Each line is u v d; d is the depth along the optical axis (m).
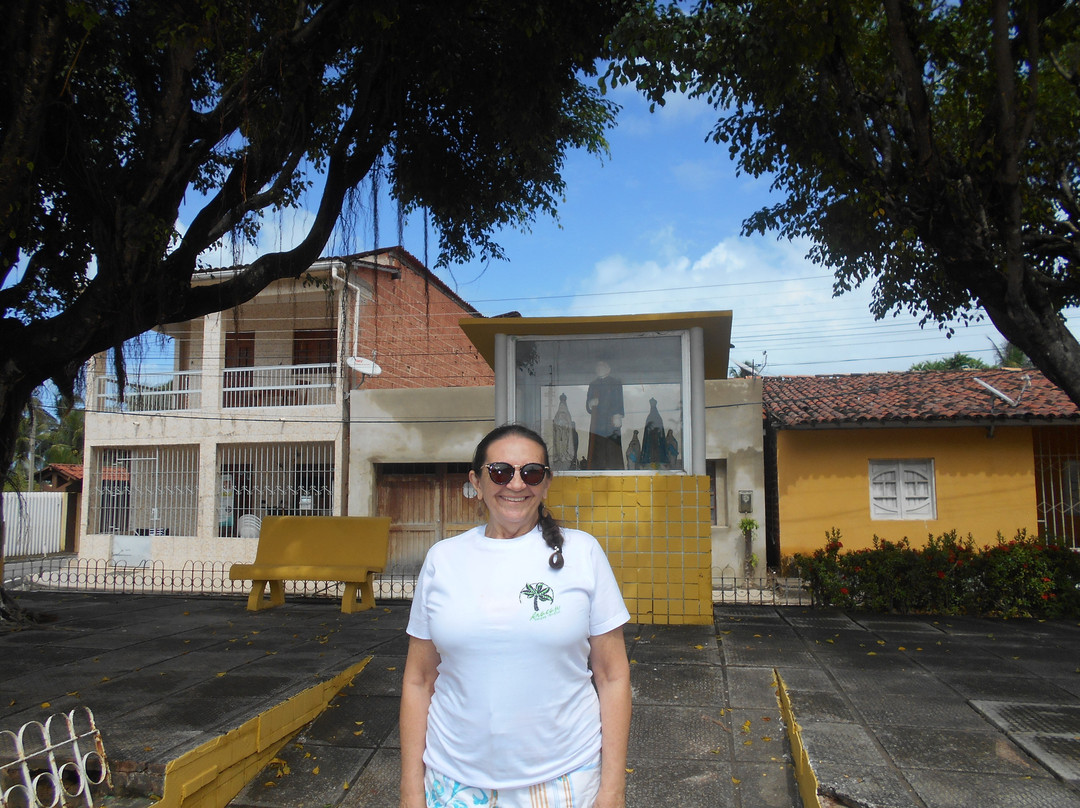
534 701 2.16
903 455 13.84
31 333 7.84
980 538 13.45
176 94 7.74
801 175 9.36
